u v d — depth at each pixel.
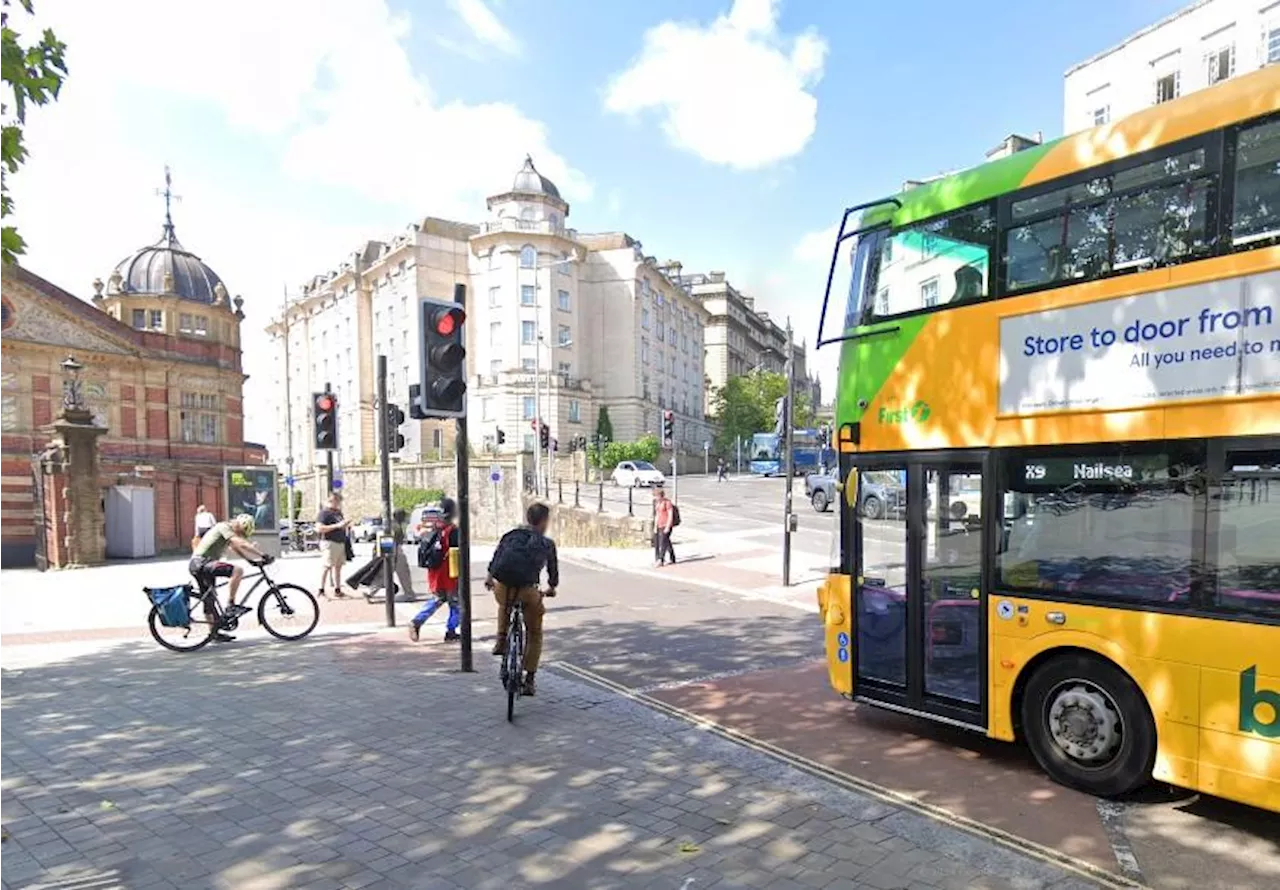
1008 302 5.29
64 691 7.46
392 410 11.32
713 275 108.88
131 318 39.69
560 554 22.78
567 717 6.58
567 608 12.86
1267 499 4.14
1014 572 5.23
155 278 40.59
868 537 6.30
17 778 5.18
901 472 6.00
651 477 48.62
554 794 4.87
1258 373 4.18
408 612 12.65
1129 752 4.65
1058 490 5.01
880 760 5.53
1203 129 4.46
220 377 39.69
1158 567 4.55
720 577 16.80
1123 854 4.07
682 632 10.69
